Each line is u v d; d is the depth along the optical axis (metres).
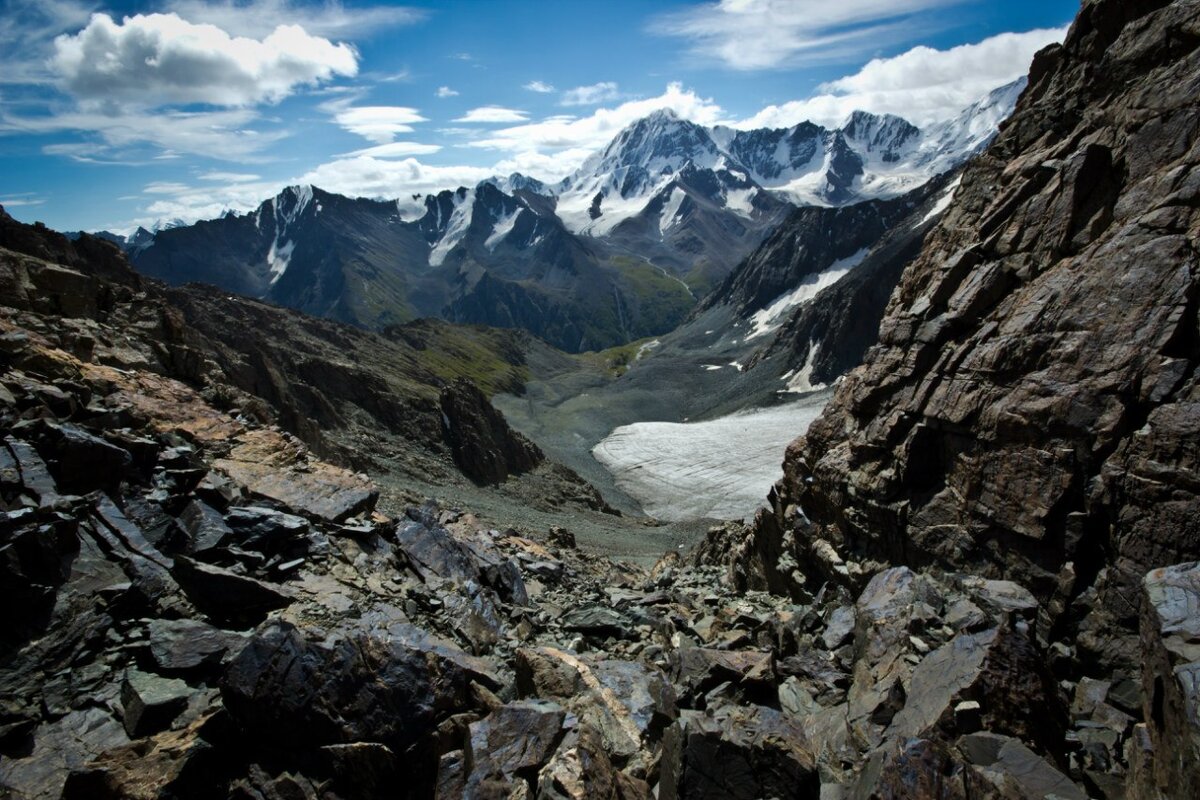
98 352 34.56
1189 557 14.69
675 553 55.50
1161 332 17.38
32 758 13.71
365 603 19.61
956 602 16.78
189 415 29.84
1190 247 18.12
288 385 86.31
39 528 17.36
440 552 24.48
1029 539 18.02
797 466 31.12
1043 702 12.30
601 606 24.30
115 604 17.27
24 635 16.11
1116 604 15.36
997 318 22.52
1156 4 24.84
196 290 127.81
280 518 22.45
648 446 182.25
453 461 99.75
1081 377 18.31
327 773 13.54
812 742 13.41
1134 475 16.09
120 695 15.16
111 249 64.06
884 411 25.33
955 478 21.22
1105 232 20.86
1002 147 28.50
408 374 154.50
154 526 20.75
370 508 26.41
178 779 12.98
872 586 18.73
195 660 15.80
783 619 21.16
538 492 104.56
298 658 14.67
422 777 13.75
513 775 12.59
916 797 10.25
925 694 12.95
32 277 37.56
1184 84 21.36
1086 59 26.81
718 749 12.08
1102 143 23.05
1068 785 10.28
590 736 12.97
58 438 20.78
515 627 21.66
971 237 26.45
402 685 14.77
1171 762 9.56
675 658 17.28
